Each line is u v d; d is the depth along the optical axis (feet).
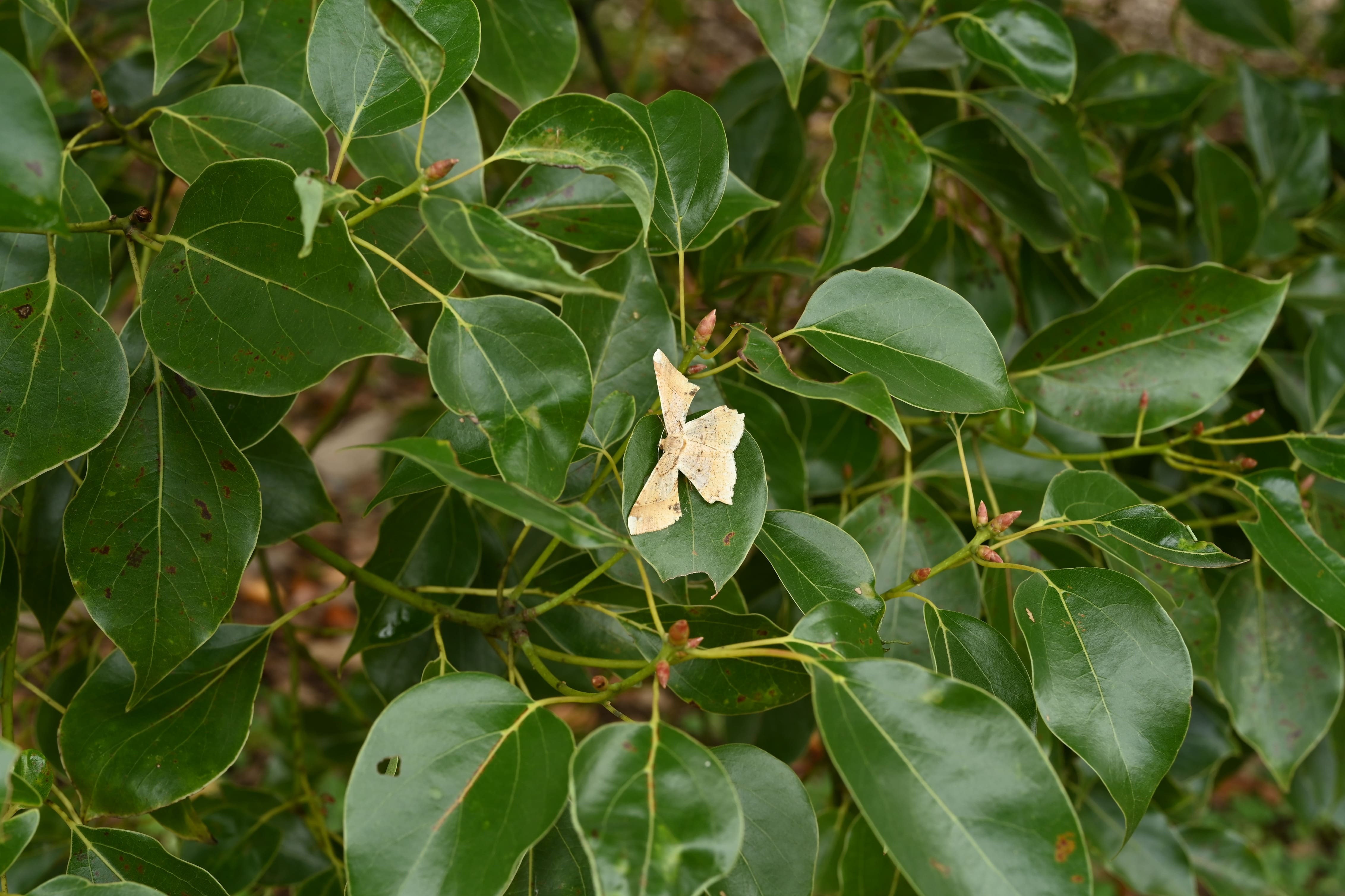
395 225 2.14
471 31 2.00
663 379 1.97
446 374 1.94
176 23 2.12
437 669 2.09
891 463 2.71
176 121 2.11
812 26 2.24
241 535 2.04
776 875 2.00
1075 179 2.50
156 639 2.01
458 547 2.38
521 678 2.10
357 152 2.17
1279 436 2.22
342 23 2.01
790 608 2.67
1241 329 2.29
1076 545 2.42
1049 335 2.34
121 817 2.23
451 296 2.01
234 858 2.55
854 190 2.36
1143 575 2.06
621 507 2.12
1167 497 2.51
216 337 1.96
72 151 2.19
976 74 2.74
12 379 1.97
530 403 1.94
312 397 6.10
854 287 2.05
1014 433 2.33
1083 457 2.31
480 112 2.83
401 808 1.86
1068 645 2.02
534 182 2.20
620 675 2.22
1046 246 2.54
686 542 1.97
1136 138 3.16
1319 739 2.47
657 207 2.09
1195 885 2.85
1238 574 2.51
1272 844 5.11
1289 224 2.88
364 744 1.88
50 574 2.23
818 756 3.84
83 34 3.27
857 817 2.39
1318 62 3.51
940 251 2.63
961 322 2.05
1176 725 2.00
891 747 1.86
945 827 1.84
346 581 2.18
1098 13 3.34
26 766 1.96
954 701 1.87
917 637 2.30
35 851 2.40
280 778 3.12
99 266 2.07
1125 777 2.00
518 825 1.86
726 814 1.84
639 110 2.09
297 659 2.68
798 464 2.34
